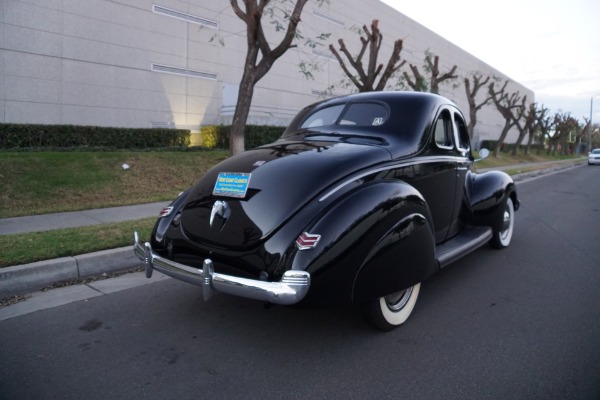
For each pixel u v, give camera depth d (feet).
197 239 10.79
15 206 26.07
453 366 10.04
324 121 14.66
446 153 14.62
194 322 12.29
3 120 47.01
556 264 18.31
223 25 68.95
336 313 12.89
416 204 11.16
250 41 34.06
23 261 15.25
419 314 12.99
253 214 10.21
